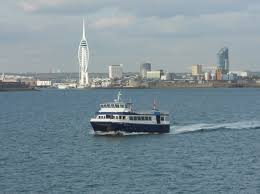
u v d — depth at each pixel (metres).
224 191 101.31
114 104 172.62
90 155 140.25
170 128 196.25
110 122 170.00
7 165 126.56
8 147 156.38
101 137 170.12
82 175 114.94
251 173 115.06
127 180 110.06
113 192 101.31
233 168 120.44
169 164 126.06
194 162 128.38
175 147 151.25
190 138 169.50
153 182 108.25
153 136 171.88
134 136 171.12
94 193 100.69
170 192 101.00
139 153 142.00
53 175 115.25
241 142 161.00
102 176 113.81
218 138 170.12
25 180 110.62
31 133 194.75
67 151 147.50
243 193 99.88
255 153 140.75
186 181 108.75
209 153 141.38
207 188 103.44
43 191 102.19
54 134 190.00
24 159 135.00
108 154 141.12
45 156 139.50
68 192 101.44
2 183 108.12
